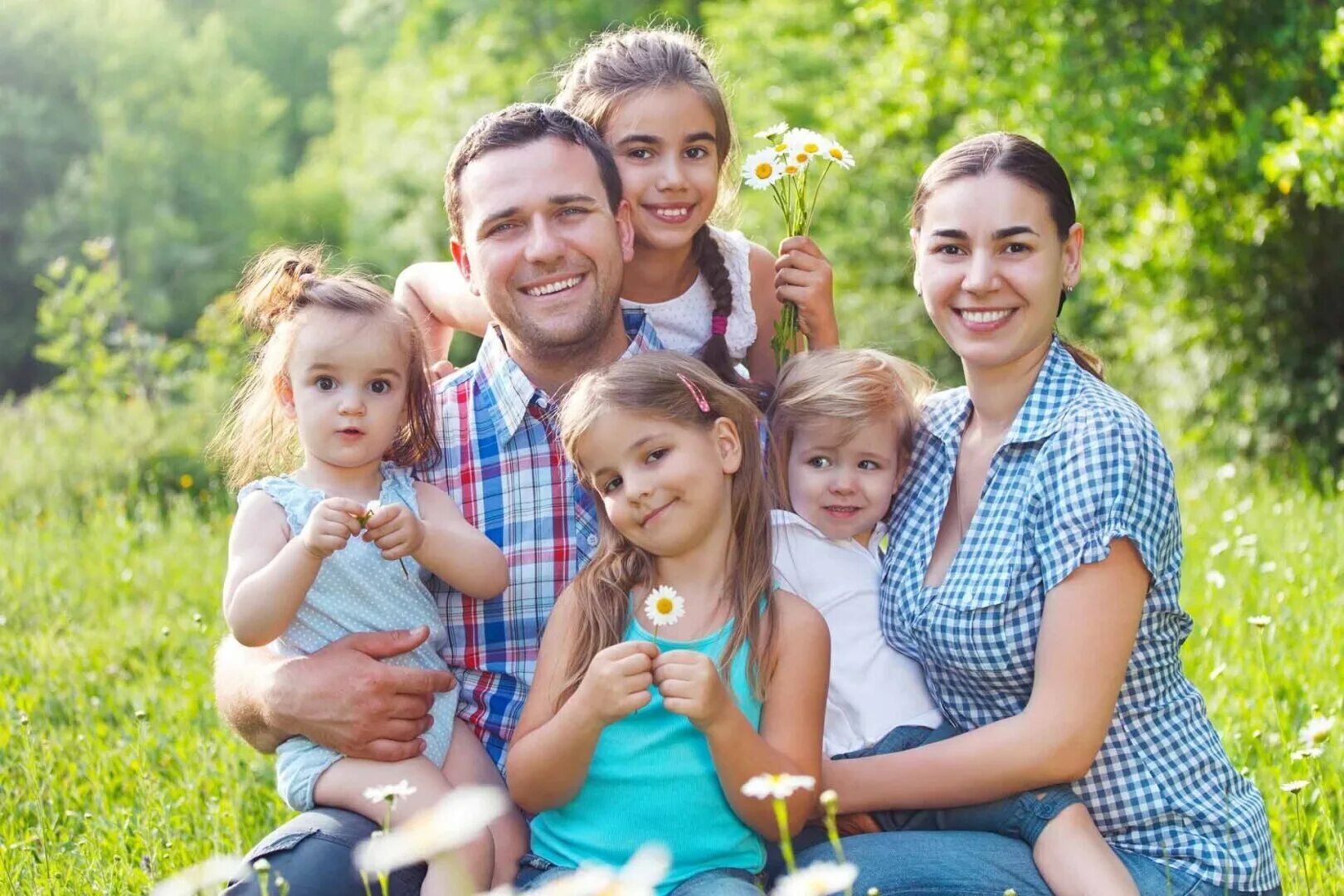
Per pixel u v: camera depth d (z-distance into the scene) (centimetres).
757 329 412
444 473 333
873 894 230
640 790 278
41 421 1220
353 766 296
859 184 1386
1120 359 1227
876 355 331
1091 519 284
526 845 303
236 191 2866
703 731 264
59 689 527
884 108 1273
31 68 2734
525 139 323
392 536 291
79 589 700
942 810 298
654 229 380
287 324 313
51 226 2603
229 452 346
